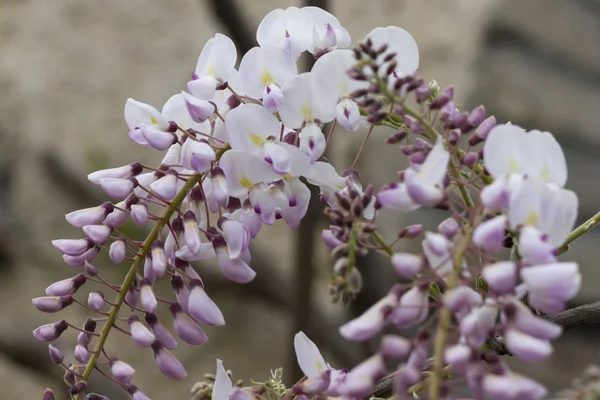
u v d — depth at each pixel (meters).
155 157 2.13
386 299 0.66
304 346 0.72
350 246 0.67
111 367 0.72
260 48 0.73
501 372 0.64
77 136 2.15
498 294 0.65
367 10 2.04
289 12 0.75
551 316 0.75
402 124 0.73
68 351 1.10
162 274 0.72
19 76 2.21
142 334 0.72
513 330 0.64
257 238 1.99
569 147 1.87
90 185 2.09
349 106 0.72
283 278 1.78
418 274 0.67
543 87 1.91
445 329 0.64
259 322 2.03
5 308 2.07
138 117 0.74
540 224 0.66
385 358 0.65
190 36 2.20
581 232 0.75
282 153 0.71
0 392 1.97
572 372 1.76
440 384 0.64
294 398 0.72
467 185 0.71
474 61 1.95
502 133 0.67
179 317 0.73
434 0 2.03
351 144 1.85
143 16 2.22
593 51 1.98
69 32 2.23
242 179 0.72
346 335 0.65
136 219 0.72
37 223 2.13
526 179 0.66
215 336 2.00
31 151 2.16
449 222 0.67
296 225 0.74
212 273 1.80
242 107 0.72
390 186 0.67
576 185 1.81
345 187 0.72
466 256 0.66
